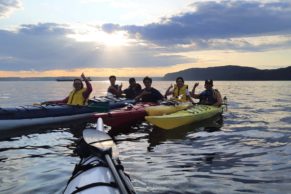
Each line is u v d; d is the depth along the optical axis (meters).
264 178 5.54
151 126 11.22
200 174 5.77
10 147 8.14
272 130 10.50
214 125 11.45
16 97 27.62
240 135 9.63
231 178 5.54
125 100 14.61
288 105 19.53
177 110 12.42
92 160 4.41
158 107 11.97
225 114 14.86
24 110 10.48
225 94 33.09
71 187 3.62
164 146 8.16
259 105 19.56
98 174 3.76
